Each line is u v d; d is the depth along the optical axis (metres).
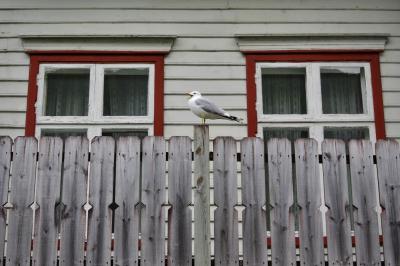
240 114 5.43
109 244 3.32
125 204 3.36
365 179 3.42
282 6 5.77
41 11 5.70
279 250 3.33
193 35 5.67
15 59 5.54
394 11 5.77
